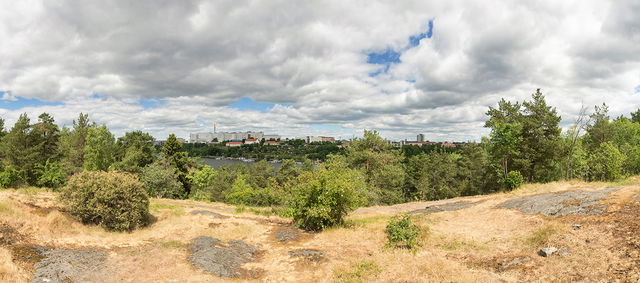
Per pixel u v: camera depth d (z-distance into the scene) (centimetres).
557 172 3466
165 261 980
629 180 2328
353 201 1605
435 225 1580
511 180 2561
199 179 4812
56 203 1461
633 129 3969
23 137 3381
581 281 748
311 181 1591
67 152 4241
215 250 1130
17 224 1039
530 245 1067
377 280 878
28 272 749
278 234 1465
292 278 932
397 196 4325
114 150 4509
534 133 3155
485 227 1433
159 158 4709
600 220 1103
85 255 931
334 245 1288
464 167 6128
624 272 736
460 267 951
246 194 4216
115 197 1375
